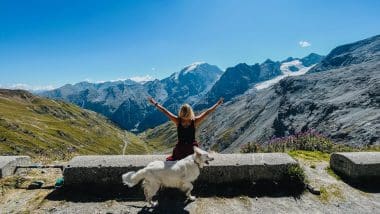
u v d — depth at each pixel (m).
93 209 10.64
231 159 12.45
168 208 10.70
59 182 12.29
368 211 10.70
